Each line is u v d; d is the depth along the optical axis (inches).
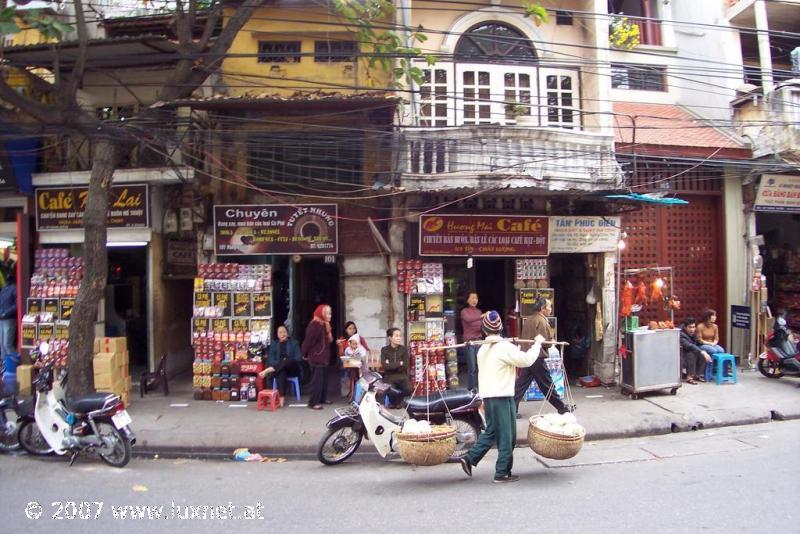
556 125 387.9
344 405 336.8
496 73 387.9
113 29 406.9
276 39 379.6
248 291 355.3
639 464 231.1
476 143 339.9
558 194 352.8
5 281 412.2
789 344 379.6
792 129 393.7
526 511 173.8
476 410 236.5
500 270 448.1
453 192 338.6
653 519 164.9
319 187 372.5
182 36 299.6
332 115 347.3
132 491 202.1
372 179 368.2
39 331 358.3
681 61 486.0
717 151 394.9
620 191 350.3
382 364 322.7
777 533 153.6
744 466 220.8
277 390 339.9
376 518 170.2
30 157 374.6
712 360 377.1
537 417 213.3
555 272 448.5
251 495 197.0
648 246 433.7
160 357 388.2
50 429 240.4
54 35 236.8
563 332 437.7
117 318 423.2
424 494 194.5
